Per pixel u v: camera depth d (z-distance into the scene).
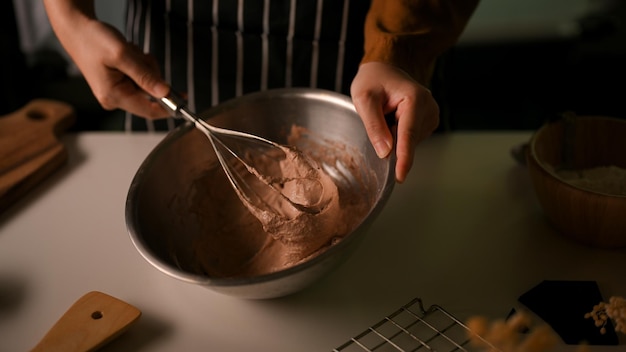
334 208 0.81
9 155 1.02
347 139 0.91
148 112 0.97
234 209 0.91
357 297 0.80
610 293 0.79
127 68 0.90
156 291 0.81
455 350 0.71
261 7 1.05
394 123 0.86
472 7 1.02
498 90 2.08
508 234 0.88
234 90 1.14
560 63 2.07
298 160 0.85
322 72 1.11
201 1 1.07
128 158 1.06
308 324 0.77
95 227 0.92
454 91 2.09
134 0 1.14
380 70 0.86
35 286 0.83
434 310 0.76
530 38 2.04
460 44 2.06
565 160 0.91
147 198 0.82
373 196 0.86
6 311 0.79
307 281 0.72
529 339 0.59
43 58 1.86
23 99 1.85
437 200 0.94
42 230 0.92
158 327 0.77
